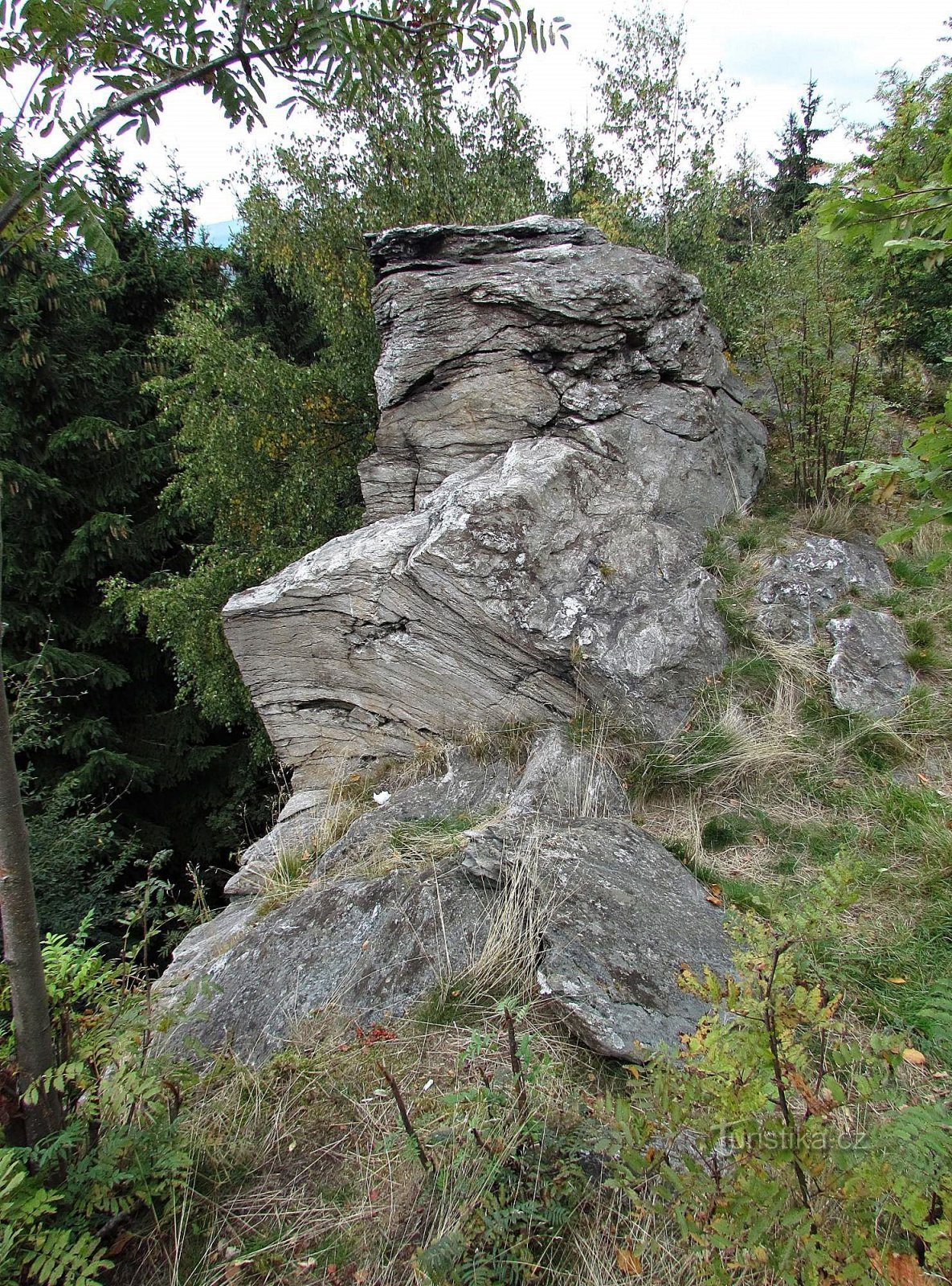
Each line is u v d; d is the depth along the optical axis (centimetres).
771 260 776
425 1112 232
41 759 1095
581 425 543
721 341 649
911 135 562
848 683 445
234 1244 204
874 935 304
